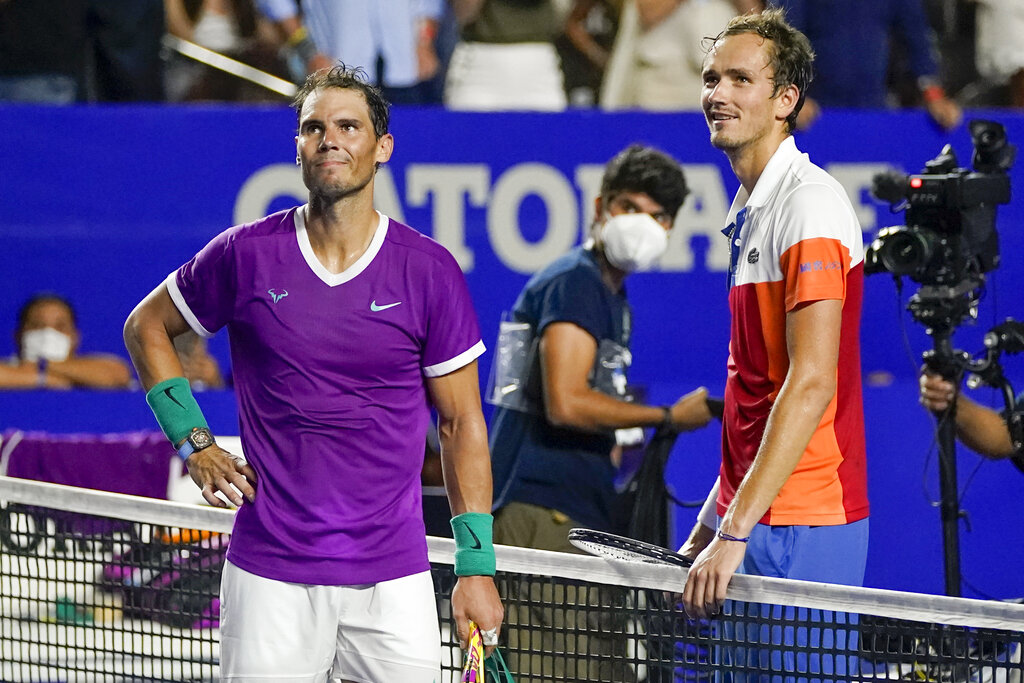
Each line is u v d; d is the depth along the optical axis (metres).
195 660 11.19
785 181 10.14
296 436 8.98
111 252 20.78
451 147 21.02
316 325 8.90
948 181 13.20
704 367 21.14
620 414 13.69
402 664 9.17
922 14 23.23
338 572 9.00
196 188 20.91
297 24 23.69
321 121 8.81
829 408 10.07
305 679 9.16
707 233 21.14
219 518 10.73
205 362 20.42
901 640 9.59
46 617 11.91
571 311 13.74
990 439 13.70
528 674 10.34
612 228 13.92
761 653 9.95
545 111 21.08
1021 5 24.98
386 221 9.16
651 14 23.95
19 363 20.48
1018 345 13.61
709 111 10.44
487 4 23.94
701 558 9.53
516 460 13.95
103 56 22.75
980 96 25.28
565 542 13.77
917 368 21.06
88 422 20.22
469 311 9.33
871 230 21.56
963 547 18.95
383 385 9.03
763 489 9.37
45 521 11.46
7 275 20.56
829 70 23.00
